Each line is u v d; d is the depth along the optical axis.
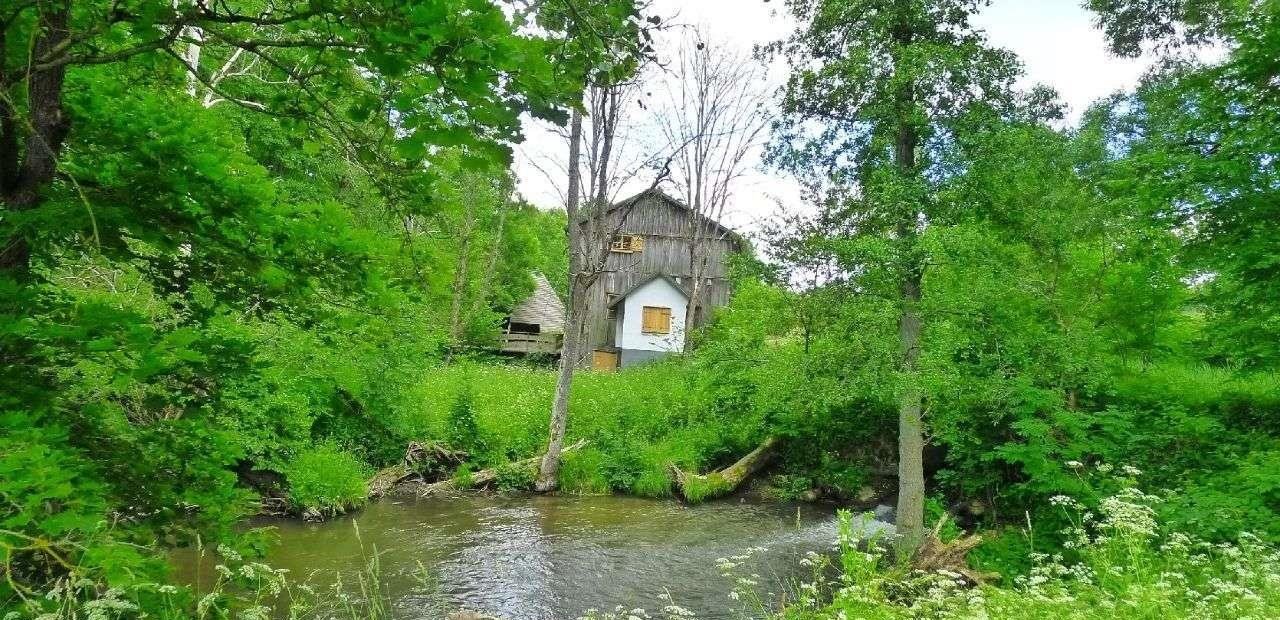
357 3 2.16
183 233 3.25
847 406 15.33
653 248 34.38
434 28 2.10
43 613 2.18
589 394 18.94
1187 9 16.66
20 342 2.69
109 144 3.29
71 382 3.23
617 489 15.80
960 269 9.23
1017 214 9.98
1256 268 8.73
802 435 16.38
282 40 2.46
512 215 35.00
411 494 14.34
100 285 5.37
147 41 2.61
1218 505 7.33
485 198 28.28
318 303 3.95
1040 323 10.56
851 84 9.89
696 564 10.30
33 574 2.56
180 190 3.21
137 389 3.48
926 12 9.48
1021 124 9.52
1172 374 12.83
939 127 9.48
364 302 3.93
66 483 2.14
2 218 2.76
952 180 9.28
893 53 9.49
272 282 3.52
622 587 9.21
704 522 13.14
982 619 4.21
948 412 10.27
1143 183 9.73
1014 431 10.73
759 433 17.02
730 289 31.80
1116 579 5.13
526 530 12.09
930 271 9.66
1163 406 10.95
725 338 13.40
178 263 3.52
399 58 2.29
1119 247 11.25
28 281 3.04
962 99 9.65
